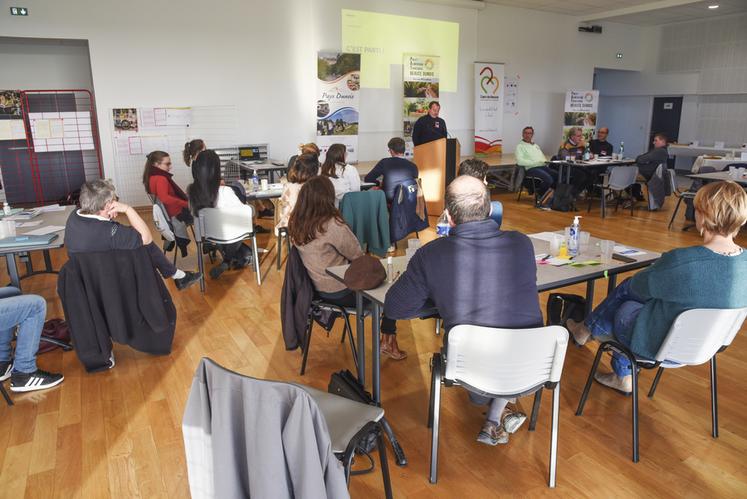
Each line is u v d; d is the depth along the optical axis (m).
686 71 11.92
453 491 2.11
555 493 2.10
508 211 7.78
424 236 6.32
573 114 11.12
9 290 2.99
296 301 2.90
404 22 9.27
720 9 10.38
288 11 8.36
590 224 6.89
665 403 2.74
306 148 5.32
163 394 2.85
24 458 2.31
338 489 1.38
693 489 2.12
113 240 2.89
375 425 1.83
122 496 2.08
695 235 6.28
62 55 8.06
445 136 7.53
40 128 7.31
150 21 7.55
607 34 11.91
